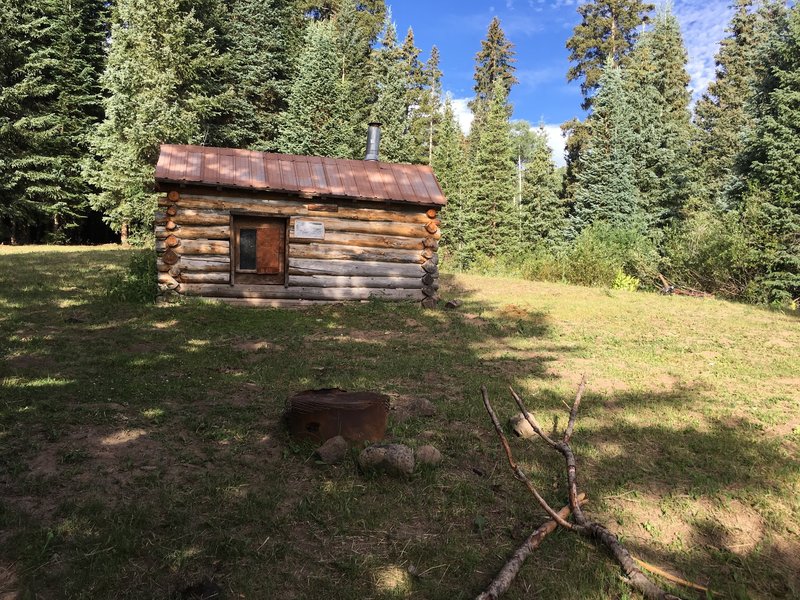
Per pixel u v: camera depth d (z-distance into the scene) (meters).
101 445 4.45
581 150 45.28
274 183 11.67
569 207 43.22
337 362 7.50
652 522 3.76
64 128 29.45
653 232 29.14
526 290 16.61
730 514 3.90
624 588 3.04
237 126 31.08
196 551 3.17
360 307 11.89
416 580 3.03
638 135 30.58
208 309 10.68
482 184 36.81
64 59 29.09
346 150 32.25
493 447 4.84
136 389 5.86
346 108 33.38
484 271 25.02
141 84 24.58
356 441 4.62
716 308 14.06
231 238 11.53
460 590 2.96
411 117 51.69
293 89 32.25
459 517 3.70
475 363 7.84
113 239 36.28
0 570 2.93
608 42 46.06
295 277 11.96
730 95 39.91
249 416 5.20
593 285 19.88
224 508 3.61
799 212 16.98
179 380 6.29
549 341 9.67
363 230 12.38
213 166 11.79
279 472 4.14
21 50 27.33
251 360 7.41
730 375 7.57
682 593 3.05
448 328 10.41
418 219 12.74
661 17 40.97
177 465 4.19
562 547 3.41
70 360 6.89
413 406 5.69
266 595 2.85
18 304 10.14
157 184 11.07
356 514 3.63
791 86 18.52
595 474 4.42
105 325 8.98
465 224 36.78
